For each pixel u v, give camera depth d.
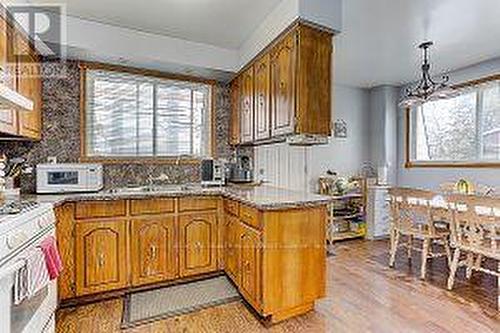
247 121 3.24
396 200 3.37
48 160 2.92
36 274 1.43
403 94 5.02
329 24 2.38
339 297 2.59
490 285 2.84
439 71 4.29
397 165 5.11
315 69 2.36
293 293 2.21
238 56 3.46
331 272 3.21
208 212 2.95
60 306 2.39
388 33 3.06
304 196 2.45
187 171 3.57
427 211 3.05
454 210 2.73
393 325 2.13
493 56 3.72
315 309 2.37
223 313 2.31
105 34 2.83
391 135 5.06
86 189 2.73
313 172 4.78
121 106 3.29
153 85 3.44
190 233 2.87
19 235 1.34
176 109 3.57
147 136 3.42
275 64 2.63
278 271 2.15
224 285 2.82
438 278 3.03
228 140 3.79
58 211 2.35
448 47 3.42
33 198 2.34
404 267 3.36
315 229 2.31
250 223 2.30
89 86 3.14
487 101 3.98
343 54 3.64
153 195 2.68
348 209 4.82
